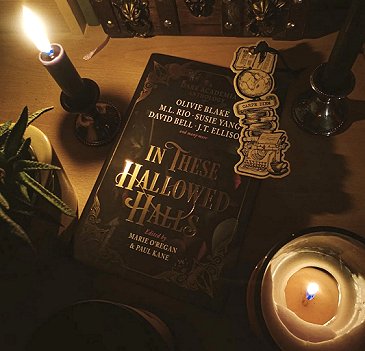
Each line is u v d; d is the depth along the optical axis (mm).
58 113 366
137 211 328
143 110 351
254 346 303
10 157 262
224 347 305
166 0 333
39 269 329
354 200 324
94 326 273
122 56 376
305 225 323
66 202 308
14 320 321
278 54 351
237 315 310
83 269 328
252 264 318
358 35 259
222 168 332
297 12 331
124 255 321
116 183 335
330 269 314
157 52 372
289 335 284
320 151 336
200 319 311
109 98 366
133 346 270
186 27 364
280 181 332
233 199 324
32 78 380
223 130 340
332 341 286
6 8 370
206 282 311
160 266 316
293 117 342
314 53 358
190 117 346
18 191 261
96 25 384
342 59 278
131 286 321
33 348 272
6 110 374
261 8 322
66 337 273
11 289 328
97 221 329
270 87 345
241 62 353
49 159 286
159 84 357
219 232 318
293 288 314
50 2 354
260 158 331
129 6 338
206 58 365
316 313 308
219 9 340
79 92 308
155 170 336
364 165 330
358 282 304
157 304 316
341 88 304
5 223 253
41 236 291
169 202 328
